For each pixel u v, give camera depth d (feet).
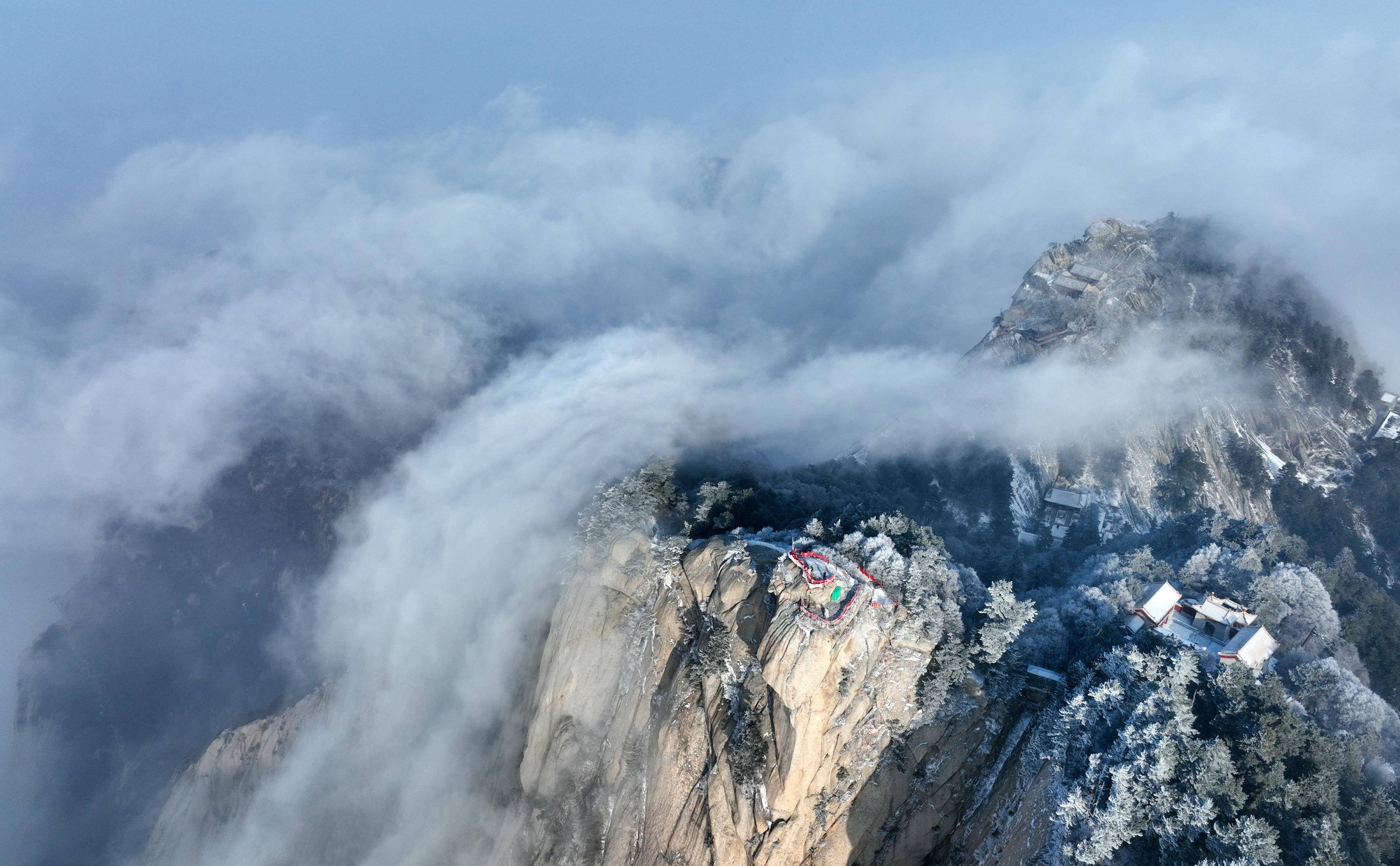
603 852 306.14
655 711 314.55
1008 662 283.18
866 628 276.00
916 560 300.20
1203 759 236.84
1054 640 310.04
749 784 268.41
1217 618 329.93
